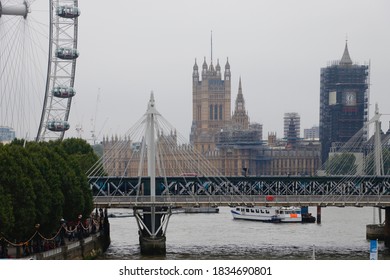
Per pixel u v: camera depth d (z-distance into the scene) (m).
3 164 134.88
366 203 192.00
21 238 139.12
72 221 170.00
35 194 139.88
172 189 198.88
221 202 186.12
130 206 181.25
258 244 198.75
